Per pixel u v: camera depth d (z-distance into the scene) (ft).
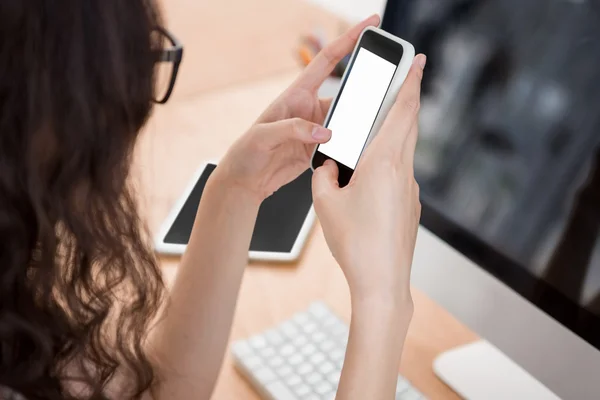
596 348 1.86
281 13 4.40
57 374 1.49
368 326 1.58
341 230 1.61
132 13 1.27
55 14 1.17
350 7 4.32
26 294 1.39
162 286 1.73
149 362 1.74
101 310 1.57
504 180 2.00
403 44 1.79
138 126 1.46
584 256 1.84
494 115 1.99
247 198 1.99
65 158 1.30
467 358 2.32
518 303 2.03
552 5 1.80
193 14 4.29
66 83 1.22
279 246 2.64
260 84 3.68
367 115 1.87
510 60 1.93
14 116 1.23
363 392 1.56
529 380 2.24
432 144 2.18
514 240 2.00
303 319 2.36
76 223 1.39
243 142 1.94
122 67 1.27
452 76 2.08
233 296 1.99
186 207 2.76
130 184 1.55
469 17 2.00
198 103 3.46
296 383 2.13
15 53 1.18
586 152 1.79
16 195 1.29
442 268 2.22
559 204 1.88
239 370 2.21
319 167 1.79
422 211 2.24
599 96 1.74
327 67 2.04
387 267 1.58
